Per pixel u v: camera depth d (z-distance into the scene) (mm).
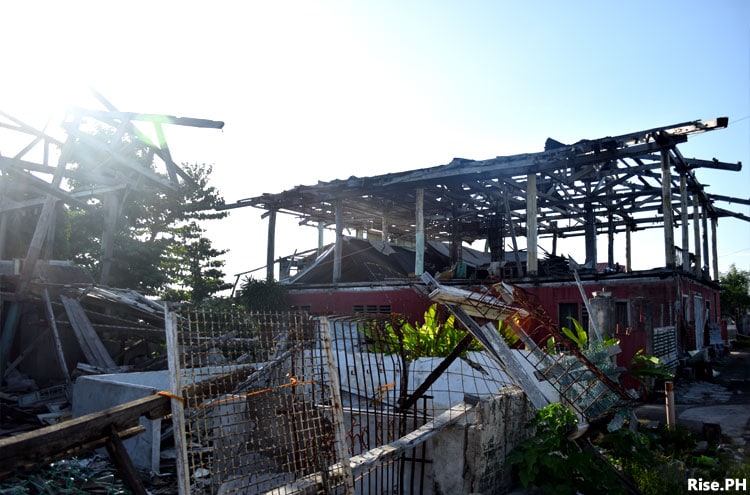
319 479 4031
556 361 5844
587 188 22312
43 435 3139
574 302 17000
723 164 18750
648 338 11914
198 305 20359
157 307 13750
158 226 26406
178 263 27516
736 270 48938
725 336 27875
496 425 6027
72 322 11188
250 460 4758
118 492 4910
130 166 14430
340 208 22797
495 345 5797
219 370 4793
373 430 6410
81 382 7531
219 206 26094
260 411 4668
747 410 10484
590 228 24203
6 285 11602
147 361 11844
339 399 4324
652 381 12109
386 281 20859
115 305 12711
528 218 18125
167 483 5984
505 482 6055
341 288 22000
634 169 18531
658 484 6051
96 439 3420
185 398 3660
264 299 21781
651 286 15914
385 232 25906
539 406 5664
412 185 20766
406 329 9531
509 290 5457
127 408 3531
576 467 5418
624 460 6582
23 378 11273
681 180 19500
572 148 16641
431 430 5301
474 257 28984
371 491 6125
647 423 9031
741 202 23547
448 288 5500
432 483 5762
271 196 24109
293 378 4469
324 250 27000
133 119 13977
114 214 15539
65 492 4590
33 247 11711
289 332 4711
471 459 5598
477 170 18641
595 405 5930
